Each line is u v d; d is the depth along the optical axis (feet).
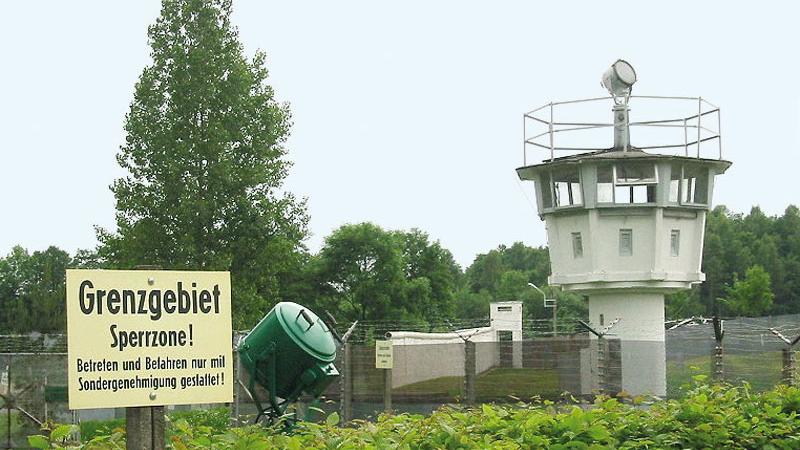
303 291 313.53
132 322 22.26
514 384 75.00
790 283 402.52
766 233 432.25
